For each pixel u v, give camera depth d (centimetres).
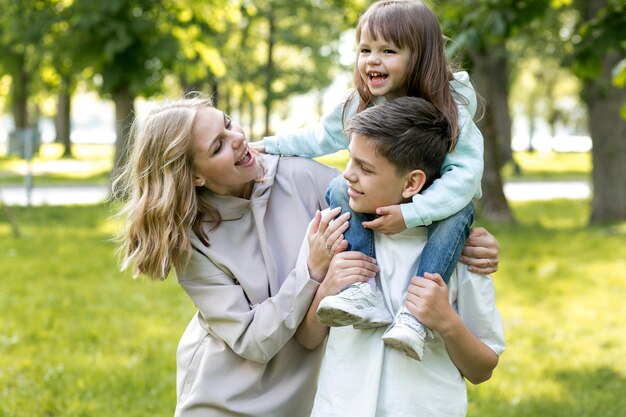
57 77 2027
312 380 260
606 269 952
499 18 562
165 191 243
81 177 2336
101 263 952
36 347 620
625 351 631
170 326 690
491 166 1369
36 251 1029
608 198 1373
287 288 239
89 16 1588
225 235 256
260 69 2872
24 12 1692
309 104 4650
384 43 234
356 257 230
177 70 1764
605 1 1092
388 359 229
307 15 2781
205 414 252
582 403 505
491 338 238
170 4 1695
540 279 898
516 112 6262
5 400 498
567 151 5119
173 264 252
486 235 238
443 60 237
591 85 1366
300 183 267
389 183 223
